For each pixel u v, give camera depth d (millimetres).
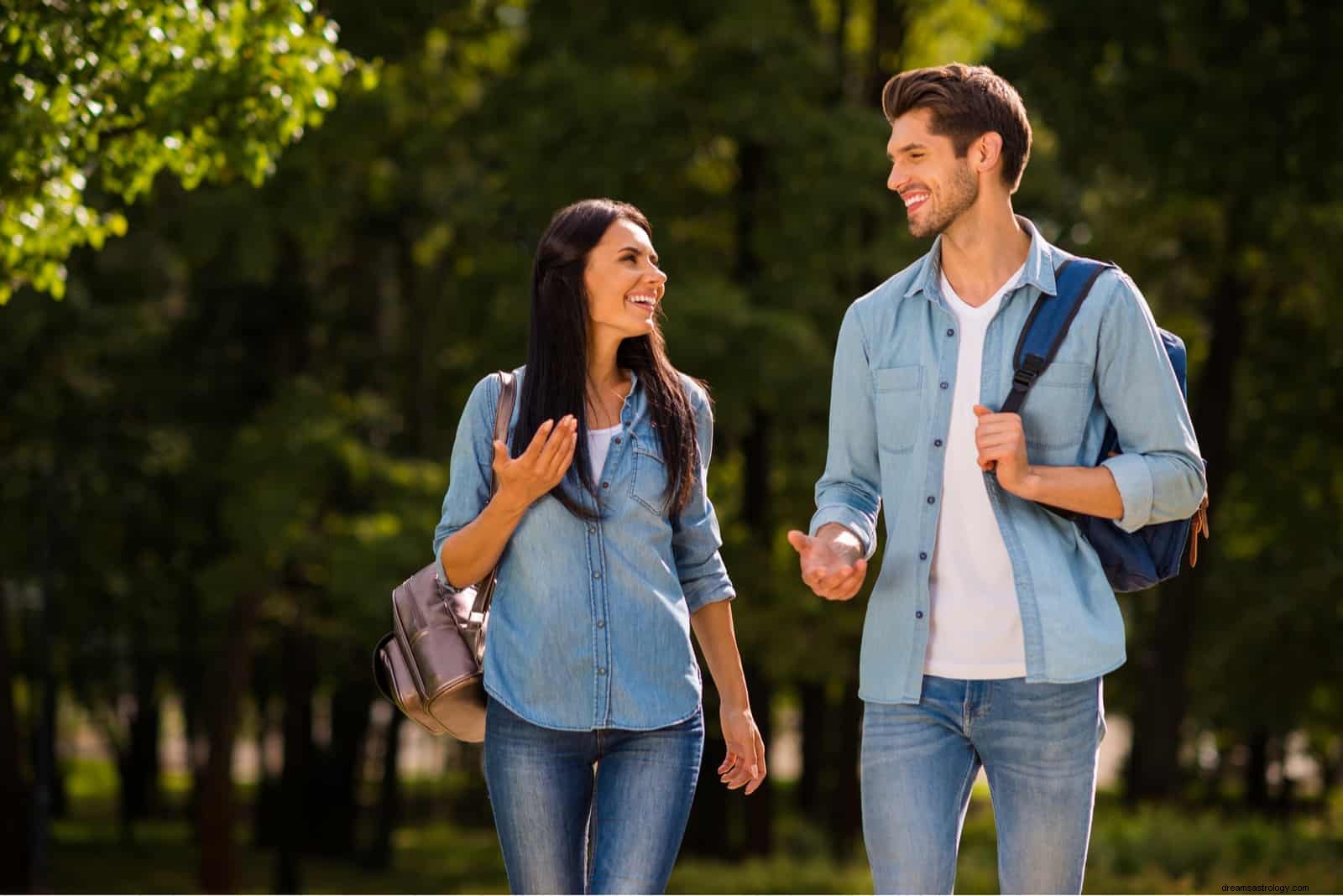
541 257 6578
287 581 44938
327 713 61469
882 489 6637
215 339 46031
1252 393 43750
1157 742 39469
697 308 32562
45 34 12875
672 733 6449
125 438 43875
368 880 49656
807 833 42000
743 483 39156
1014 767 6312
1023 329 6398
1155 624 40219
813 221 34562
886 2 39531
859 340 6715
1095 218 39562
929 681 6367
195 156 14266
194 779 55938
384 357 46719
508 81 35969
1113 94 30609
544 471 6098
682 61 36281
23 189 13211
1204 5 30094
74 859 53688
